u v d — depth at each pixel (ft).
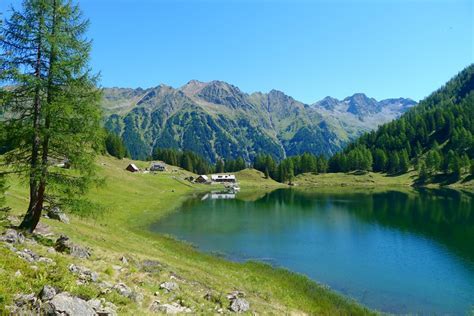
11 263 48.75
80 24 74.84
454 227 199.31
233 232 188.65
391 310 93.86
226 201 344.90
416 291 107.24
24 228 75.51
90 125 74.13
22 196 144.36
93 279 56.59
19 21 69.00
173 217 234.58
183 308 58.39
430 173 552.00
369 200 343.46
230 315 63.16
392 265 132.26
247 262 131.75
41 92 72.54
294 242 166.91
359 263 134.51
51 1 71.15
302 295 98.12
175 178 524.93
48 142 76.23
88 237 103.45
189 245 156.97
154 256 105.19
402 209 272.51
